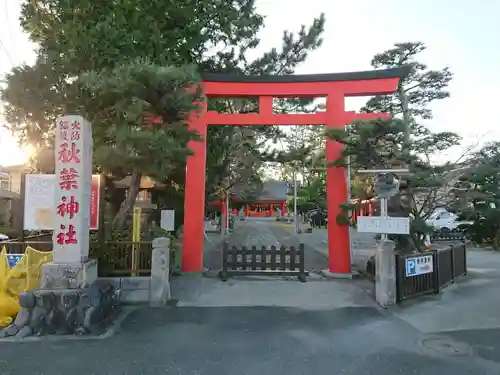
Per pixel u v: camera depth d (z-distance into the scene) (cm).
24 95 804
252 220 5153
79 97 816
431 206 1014
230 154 1527
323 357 489
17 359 479
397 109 2044
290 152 1348
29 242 806
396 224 775
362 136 914
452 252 990
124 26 888
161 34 970
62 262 648
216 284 923
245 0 1287
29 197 809
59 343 534
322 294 832
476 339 558
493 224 1705
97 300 602
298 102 1369
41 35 910
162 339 553
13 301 644
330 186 1073
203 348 518
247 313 690
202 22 1143
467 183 1145
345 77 1074
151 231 1161
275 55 1354
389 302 746
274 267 1003
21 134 898
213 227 3634
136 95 736
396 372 446
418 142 1069
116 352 503
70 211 661
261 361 476
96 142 828
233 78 1088
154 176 892
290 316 673
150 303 737
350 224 1059
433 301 778
